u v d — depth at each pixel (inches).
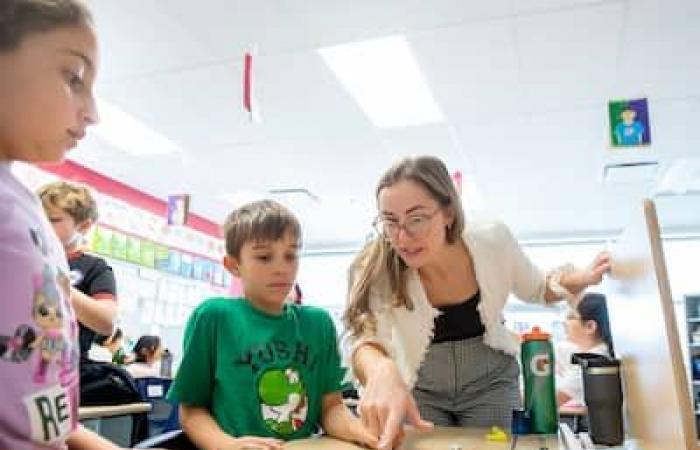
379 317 50.1
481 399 53.8
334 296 314.8
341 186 221.9
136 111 155.6
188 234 263.3
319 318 51.4
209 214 270.4
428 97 147.4
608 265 50.6
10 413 22.8
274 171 206.5
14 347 23.0
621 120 109.4
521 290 58.6
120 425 79.9
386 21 112.7
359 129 167.6
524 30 115.8
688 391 26.4
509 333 55.8
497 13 110.3
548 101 147.7
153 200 239.5
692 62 127.0
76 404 27.5
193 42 120.8
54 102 25.1
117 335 148.6
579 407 59.8
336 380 49.3
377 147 181.9
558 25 114.0
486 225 56.3
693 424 25.9
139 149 185.9
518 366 54.3
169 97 146.8
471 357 53.9
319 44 121.0
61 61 25.4
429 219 46.8
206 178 215.5
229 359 45.4
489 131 167.9
